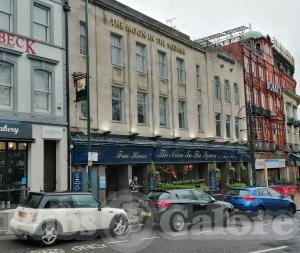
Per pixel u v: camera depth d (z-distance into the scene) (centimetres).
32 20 1734
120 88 2222
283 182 3844
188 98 2759
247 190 1750
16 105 1623
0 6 1634
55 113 1783
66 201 1134
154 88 2447
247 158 3378
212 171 2855
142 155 2236
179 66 2756
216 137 3038
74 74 1873
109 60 2138
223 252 995
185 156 2584
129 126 2230
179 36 2730
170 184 2361
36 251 999
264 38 4288
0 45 1583
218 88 3198
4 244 1096
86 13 1644
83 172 1891
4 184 1582
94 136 1984
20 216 1108
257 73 3997
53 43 1809
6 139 1563
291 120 4881
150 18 2472
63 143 1798
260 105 3950
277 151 4244
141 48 2419
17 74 1642
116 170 2212
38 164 1680
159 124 2466
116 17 2216
